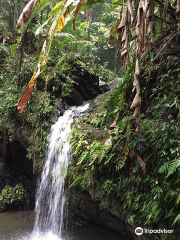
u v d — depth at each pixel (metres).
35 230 3.95
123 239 3.17
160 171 2.05
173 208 2.03
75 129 3.45
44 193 4.44
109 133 2.46
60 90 4.73
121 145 2.58
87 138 3.19
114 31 3.39
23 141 4.92
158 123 2.32
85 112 4.15
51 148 3.90
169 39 2.46
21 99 2.87
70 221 3.99
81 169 3.04
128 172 2.54
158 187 2.13
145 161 2.33
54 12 3.10
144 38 2.09
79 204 3.59
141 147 2.35
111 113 2.46
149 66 2.72
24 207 4.94
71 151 3.31
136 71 2.15
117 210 2.72
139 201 2.38
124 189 2.56
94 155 2.75
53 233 3.78
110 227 3.32
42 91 4.92
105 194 2.77
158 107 2.46
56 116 4.31
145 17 2.04
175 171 2.03
